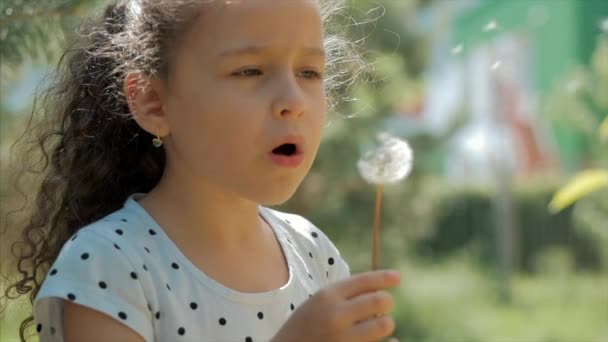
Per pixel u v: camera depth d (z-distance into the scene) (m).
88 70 1.91
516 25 12.02
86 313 1.52
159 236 1.65
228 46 1.60
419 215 6.92
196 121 1.63
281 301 1.72
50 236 1.97
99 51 1.86
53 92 2.02
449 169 11.67
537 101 11.95
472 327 7.76
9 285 2.22
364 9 4.80
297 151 1.62
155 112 1.70
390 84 6.04
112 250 1.57
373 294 1.44
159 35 1.67
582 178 2.93
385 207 6.58
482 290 9.40
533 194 10.96
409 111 11.05
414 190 6.84
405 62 6.77
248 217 1.75
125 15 1.79
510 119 11.74
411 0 7.10
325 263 1.94
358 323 1.43
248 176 1.60
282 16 1.62
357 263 6.46
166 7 1.66
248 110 1.59
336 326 1.41
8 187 2.45
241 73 1.61
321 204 5.98
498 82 11.30
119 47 1.79
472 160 11.48
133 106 1.71
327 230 6.07
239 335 1.63
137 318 1.54
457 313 8.27
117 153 1.90
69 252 1.58
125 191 1.91
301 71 1.66
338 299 1.43
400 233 6.81
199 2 1.62
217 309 1.63
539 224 10.80
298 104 1.59
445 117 11.31
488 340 7.38
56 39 2.34
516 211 10.91
